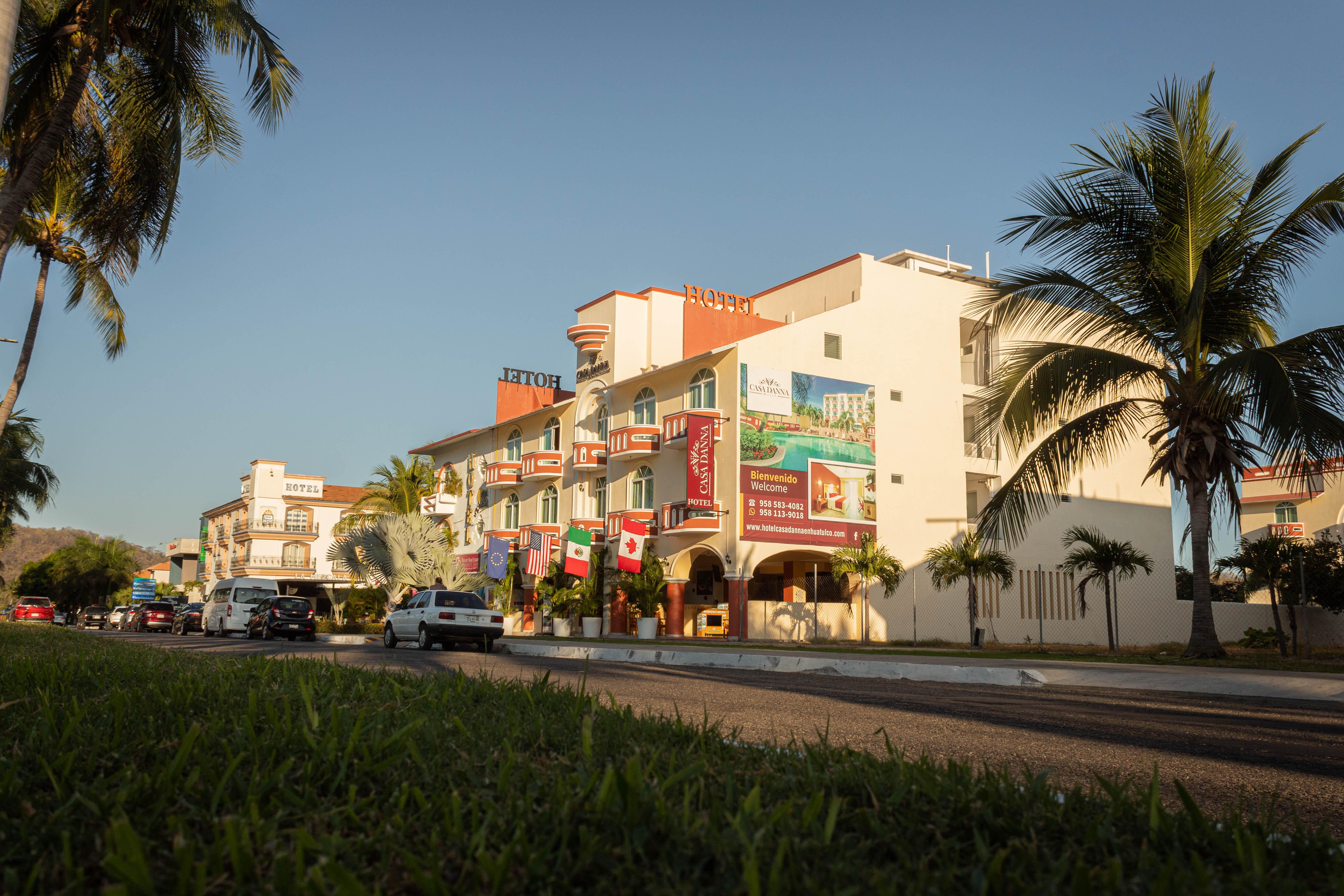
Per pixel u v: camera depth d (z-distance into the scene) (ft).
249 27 47.32
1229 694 35.37
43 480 157.48
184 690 16.60
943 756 18.92
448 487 164.86
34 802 8.78
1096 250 54.24
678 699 30.66
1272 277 52.13
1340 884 6.80
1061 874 6.92
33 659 27.22
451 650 77.51
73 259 74.38
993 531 58.23
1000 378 55.93
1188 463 54.08
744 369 102.94
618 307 123.65
